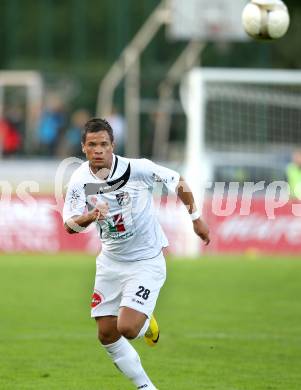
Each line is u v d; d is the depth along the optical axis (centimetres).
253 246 6331
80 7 10188
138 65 9519
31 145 9056
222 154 6688
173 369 3066
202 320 4044
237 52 9981
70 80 9881
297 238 6309
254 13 3023
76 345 3459
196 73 6669
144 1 10244
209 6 9200
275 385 2828
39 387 2780
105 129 2442
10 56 10375
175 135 9431
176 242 6297
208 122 6719
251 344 3509
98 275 2592
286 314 4206
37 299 4609
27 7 10469
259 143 6744
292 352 3356
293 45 9888
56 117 9044
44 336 3638
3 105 9419
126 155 9094
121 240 2538
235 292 4862
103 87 9725
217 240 6316
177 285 5088
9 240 6444
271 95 6762
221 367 3098
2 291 4862
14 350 3356
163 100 9506
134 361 2562
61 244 6456
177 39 9681
